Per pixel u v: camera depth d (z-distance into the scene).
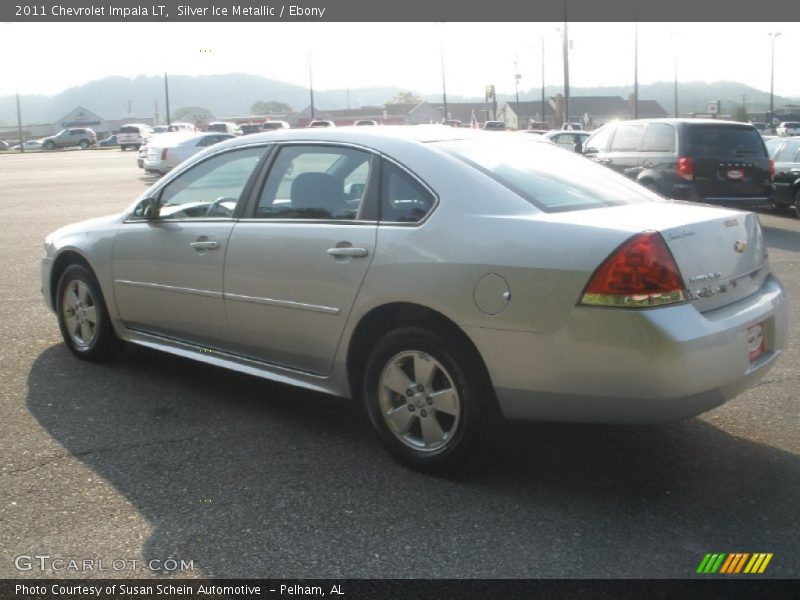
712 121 12.04
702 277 3.47
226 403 4.82
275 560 3.11
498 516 3.44
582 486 3.71
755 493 3.64
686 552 3.14
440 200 3.78
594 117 90.12
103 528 3.35
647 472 3.86
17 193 20.34
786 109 89.19
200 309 4.69
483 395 3.65
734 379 3.48
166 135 26.20
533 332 3.42
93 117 137.62
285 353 4.34
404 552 3.16
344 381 4.12
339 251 3.97
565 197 3.88
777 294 3.94
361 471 3.89
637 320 3.24
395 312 3.94
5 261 9.72
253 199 4.51
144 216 5.04
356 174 4.13
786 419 4.52
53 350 5.88
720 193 11.86
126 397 4.90
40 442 4.22
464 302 3.56
